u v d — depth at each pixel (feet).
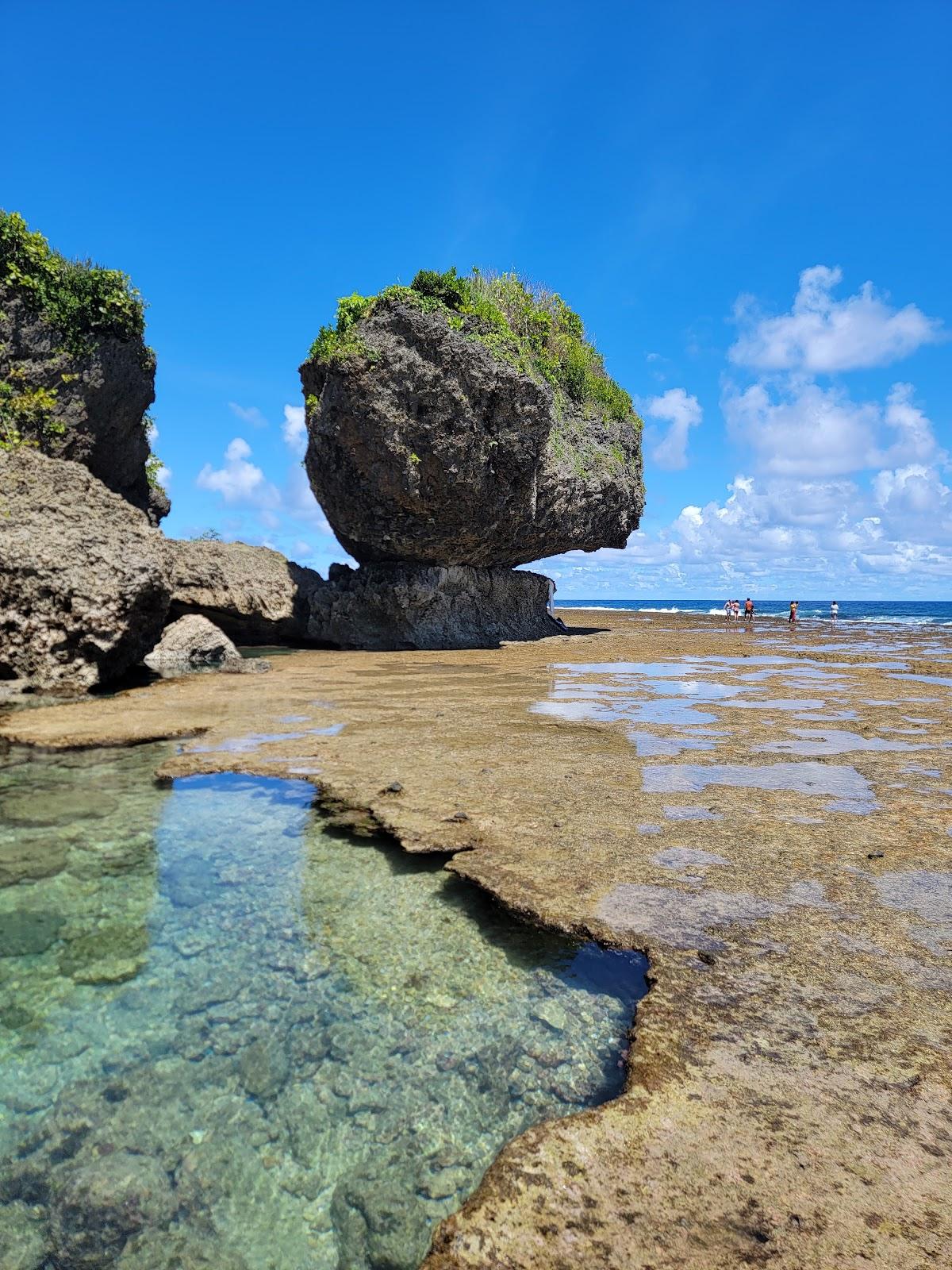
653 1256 7.61
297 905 17.25
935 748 31.86
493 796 23.89
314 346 90.68
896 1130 9.30
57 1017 13.11
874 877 17.25
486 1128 10.32
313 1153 10.03
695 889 16.65
